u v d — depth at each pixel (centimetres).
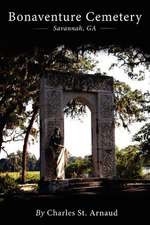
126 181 2400
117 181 2378
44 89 2469
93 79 2638
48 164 2381
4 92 3064
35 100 3347
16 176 4272
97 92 2641
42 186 2309
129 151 2409
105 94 2661
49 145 2394
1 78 2778
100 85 2655
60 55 2791
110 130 2627
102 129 2602
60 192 2095
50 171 2375
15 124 3572
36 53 1617
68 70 3111
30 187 2970
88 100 2623
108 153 2589
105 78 2681
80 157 4091
